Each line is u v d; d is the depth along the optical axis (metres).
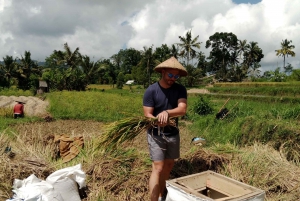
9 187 3.57
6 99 22.70
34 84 47.94
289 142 5.84
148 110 3.79
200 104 15.73
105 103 19.59
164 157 3.75
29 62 55.38
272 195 4.15
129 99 22.64
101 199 3.83
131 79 80.81
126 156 4.59
